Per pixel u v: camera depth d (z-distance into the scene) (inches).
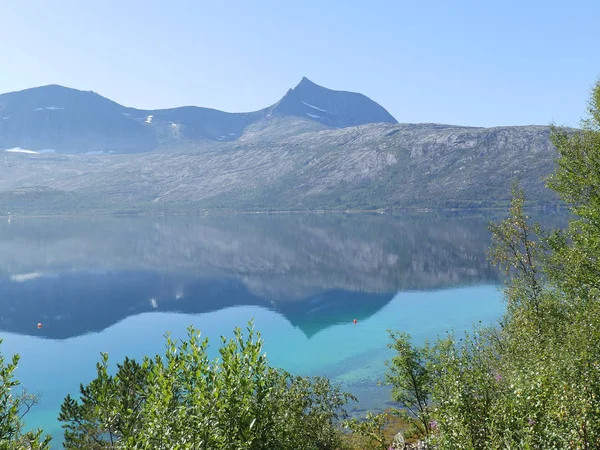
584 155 1433.3
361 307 5369.1
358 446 1606.8
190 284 7062.0
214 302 5900.6
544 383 671.8
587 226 1354.6
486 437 662.5
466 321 4424.2
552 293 1374.3
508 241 1466.5
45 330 4682.6
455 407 722.2
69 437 907.4
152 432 588.4
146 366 709.9
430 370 1258.6
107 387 818.8
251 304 5762.8
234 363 673.0
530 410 654.5
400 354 1343.5
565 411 609.6
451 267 7554.1
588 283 1258.6
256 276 7637.8
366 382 2861.7
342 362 3403.1
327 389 1421.0
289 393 1125.1
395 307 5251.0
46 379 3275.1
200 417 610.9
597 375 659.4
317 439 1251.2
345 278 7219.5
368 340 4008.4
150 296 6264.8
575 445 590.2
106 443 901.2
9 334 4544.8
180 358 690.2
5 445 681.0
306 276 7490.2
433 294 5826.8
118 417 788.0
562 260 1344.7
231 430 635.5
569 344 802.2
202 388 633.6
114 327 4768.7
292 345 3964.1
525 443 577.6
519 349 1040.8
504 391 750.5
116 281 7322.8
